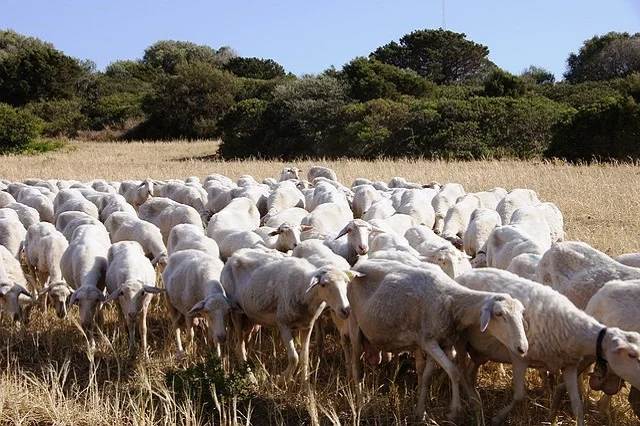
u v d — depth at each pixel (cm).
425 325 1043
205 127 7988
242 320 1291
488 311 966
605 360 971
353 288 1145
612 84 6738
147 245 1694
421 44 9594
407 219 1848
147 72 11881
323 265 1266
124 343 1332
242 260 1298
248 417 982
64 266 1541
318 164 4247
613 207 2442
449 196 2327
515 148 4884
